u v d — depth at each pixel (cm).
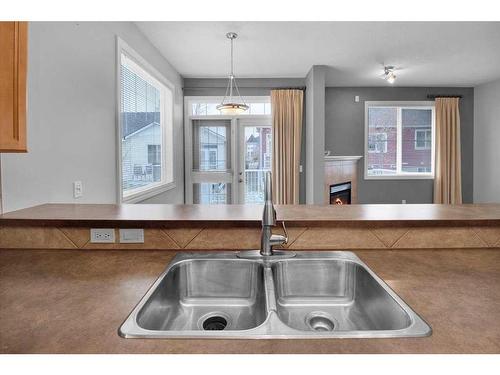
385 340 60
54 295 83
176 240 124
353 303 108
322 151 445
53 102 178
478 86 561
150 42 351
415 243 124
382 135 575
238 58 410
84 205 161
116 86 258
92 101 222
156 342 60
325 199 494
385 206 162
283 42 355
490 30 327
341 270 112
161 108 426
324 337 61
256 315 102
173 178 442
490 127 540
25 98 95
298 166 506
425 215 133
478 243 124
